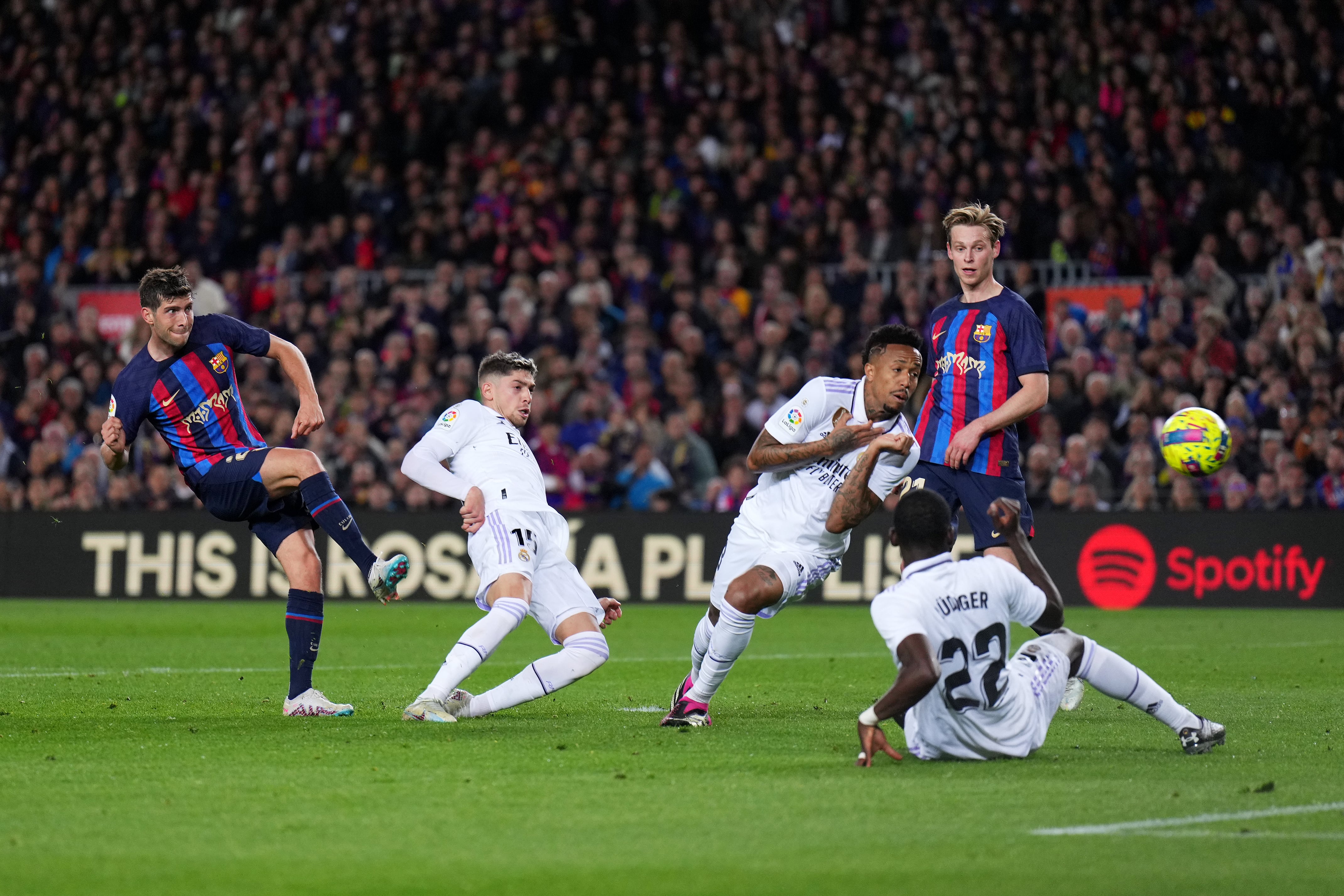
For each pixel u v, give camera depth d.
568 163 77.25
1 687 29.95
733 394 62.53
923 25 79.44
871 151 74.06
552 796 17.23
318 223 77.38
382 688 29.88
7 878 13.62
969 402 25.31
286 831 15.47
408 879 13.56
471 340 66.38
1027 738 19.47
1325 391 57.75
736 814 16.19
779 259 69.50
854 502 21.91
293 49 82.62
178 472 62.62
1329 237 65.62
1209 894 12.99
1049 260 69.50
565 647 24.23
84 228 78.00
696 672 23.84
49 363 68.69
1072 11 78.25
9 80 87.69
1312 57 75.62
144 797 17.23
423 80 81.44
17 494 64.44
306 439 63.31
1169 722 20.33
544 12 82.38
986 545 25.09
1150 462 57.12
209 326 25.00
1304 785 17.83
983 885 13.27
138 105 82.88
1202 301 63.25
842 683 31.06
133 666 35.03
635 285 69.69
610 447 60.94
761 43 82.06
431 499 60.59
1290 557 54.62
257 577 59.31
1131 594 55.31
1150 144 73.62
